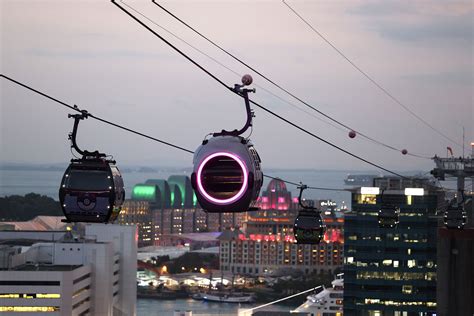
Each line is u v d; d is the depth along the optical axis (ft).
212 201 148.36
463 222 431.84
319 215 279.49
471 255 628.69
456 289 623.36
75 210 166.71
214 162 148.15
